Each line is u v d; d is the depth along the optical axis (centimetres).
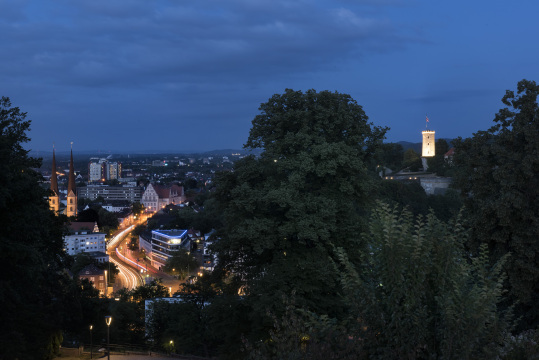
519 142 3466
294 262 3188
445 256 1506
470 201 3719
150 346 5962
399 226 1512
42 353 4078
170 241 15838
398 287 1440
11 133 3828
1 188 2991
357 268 3116
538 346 1415
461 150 3788
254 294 3269
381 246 1512
